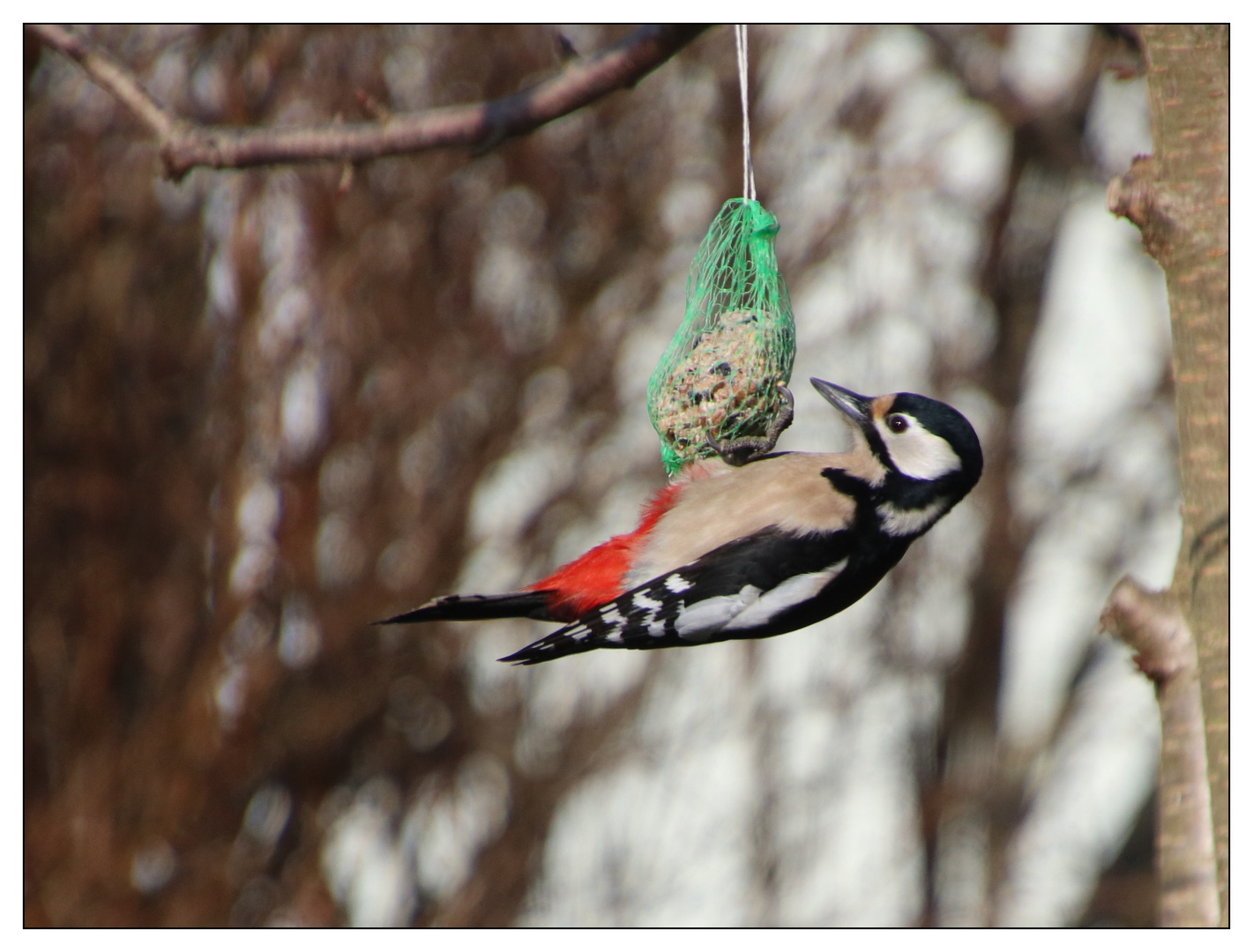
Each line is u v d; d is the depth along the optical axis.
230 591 14.77
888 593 18.09
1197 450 4.55
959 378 18.20
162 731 14.71
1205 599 4.50
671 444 8.00
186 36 14.62
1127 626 4.60
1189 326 4.60
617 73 5.80
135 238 14.86
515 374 15.06
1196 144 4.63
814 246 16.58
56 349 14.86
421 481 14.87
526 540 15.04
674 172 15.71
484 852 15.19
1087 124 18.33
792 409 7.95
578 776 15.19
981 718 18.34
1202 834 4.43
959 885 18.38
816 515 7.11
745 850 16.81
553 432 15.22
